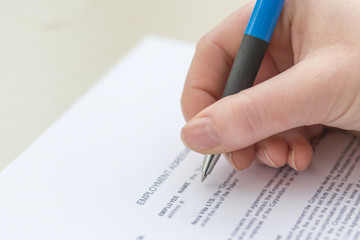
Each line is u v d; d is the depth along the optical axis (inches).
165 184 21.1
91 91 27.2
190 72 24.0
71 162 22.4
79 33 32.9
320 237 18.0
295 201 19.8
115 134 24.1
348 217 18.7
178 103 26.1
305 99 18.8
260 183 20.9
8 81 29.4
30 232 19.1
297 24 21.5
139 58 29.7
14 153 24.8
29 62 30.7
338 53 19.3
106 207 20.1
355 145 22.5
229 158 21.0
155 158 22.6
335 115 19.7
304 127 22.4
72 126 24.6
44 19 34.0
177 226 19.0
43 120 26.7
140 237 18.7
